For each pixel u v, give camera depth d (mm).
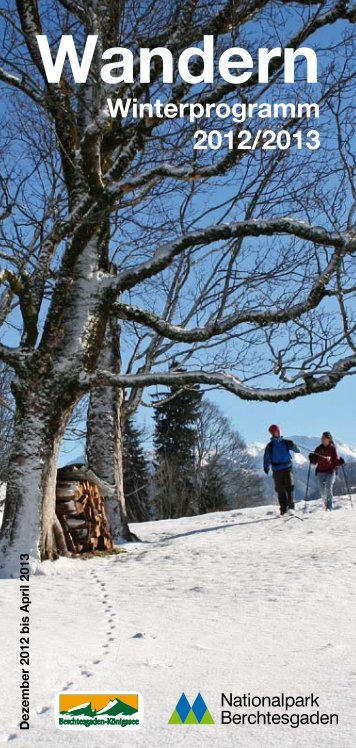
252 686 5449
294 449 19328
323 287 12031
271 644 7086
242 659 6426
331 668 5926
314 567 11906
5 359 13703
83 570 13195
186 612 8977
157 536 18234
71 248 13227
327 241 11922
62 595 10445
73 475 14992
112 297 14180
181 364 17141
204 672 5930
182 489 46344
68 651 6699
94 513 15242
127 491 46562
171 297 17609
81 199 13805
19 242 13852
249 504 53250
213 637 7477
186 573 12086
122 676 5785
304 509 20391
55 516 13984
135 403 18594
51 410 13664
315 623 8172
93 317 14086
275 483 19250
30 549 12984
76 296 14148
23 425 13625
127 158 13336
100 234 14648
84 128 15188
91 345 13930
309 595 9820
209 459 50531
